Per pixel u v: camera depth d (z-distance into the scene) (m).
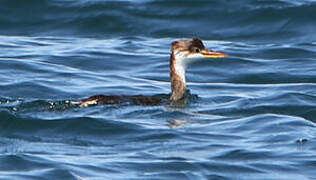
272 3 25.03
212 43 22.80
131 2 25.30
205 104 16.91
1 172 12.42
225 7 24.91
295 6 24.80
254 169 12.77
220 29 24.02
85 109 15.90
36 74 19.03
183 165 12.86
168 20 24.42
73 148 13.84
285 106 16.64
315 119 16.03
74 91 17.97
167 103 16.59
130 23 24.27
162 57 21.05
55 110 15.84
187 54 17.11
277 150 13.61
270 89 18.53
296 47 22.02
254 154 13.39
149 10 24.84
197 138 14.32
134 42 22.66
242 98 17.50
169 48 22.08
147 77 19.58
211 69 20.23
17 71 19.17
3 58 20.22
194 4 25.03
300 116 16.14
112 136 14.52
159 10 24.84
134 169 12.69
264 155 13.36
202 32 23.88
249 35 23.67
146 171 12.60
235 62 20.69
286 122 15.27
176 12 24.78
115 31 23.91
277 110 16.44
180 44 17.19
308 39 23.30
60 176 12.30
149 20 24.38
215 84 19.09
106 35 23.64
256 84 19.20
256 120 15.41
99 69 20.03
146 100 16.48
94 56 20.95
